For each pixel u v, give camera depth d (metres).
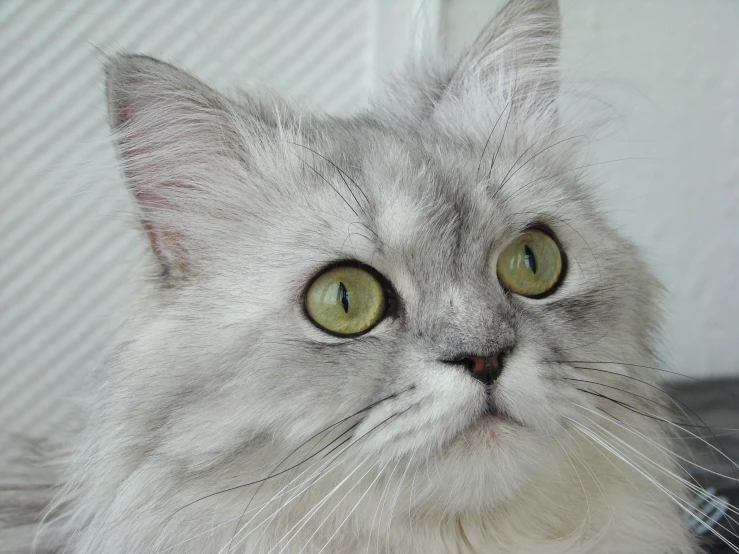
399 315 0.33
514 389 0.32
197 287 0.35
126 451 0.34
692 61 0.63
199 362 0.33
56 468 0.41
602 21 0.61
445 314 0.32
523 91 0.40
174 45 0.59
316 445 0.32
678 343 0.64
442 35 0.48
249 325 0.33
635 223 0.64
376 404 0.32
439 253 0.33
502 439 0.32
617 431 0.35
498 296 0.33
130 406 0.34
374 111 0.41
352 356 0.32
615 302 0.36
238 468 0.33
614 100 0.54
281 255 0.34
